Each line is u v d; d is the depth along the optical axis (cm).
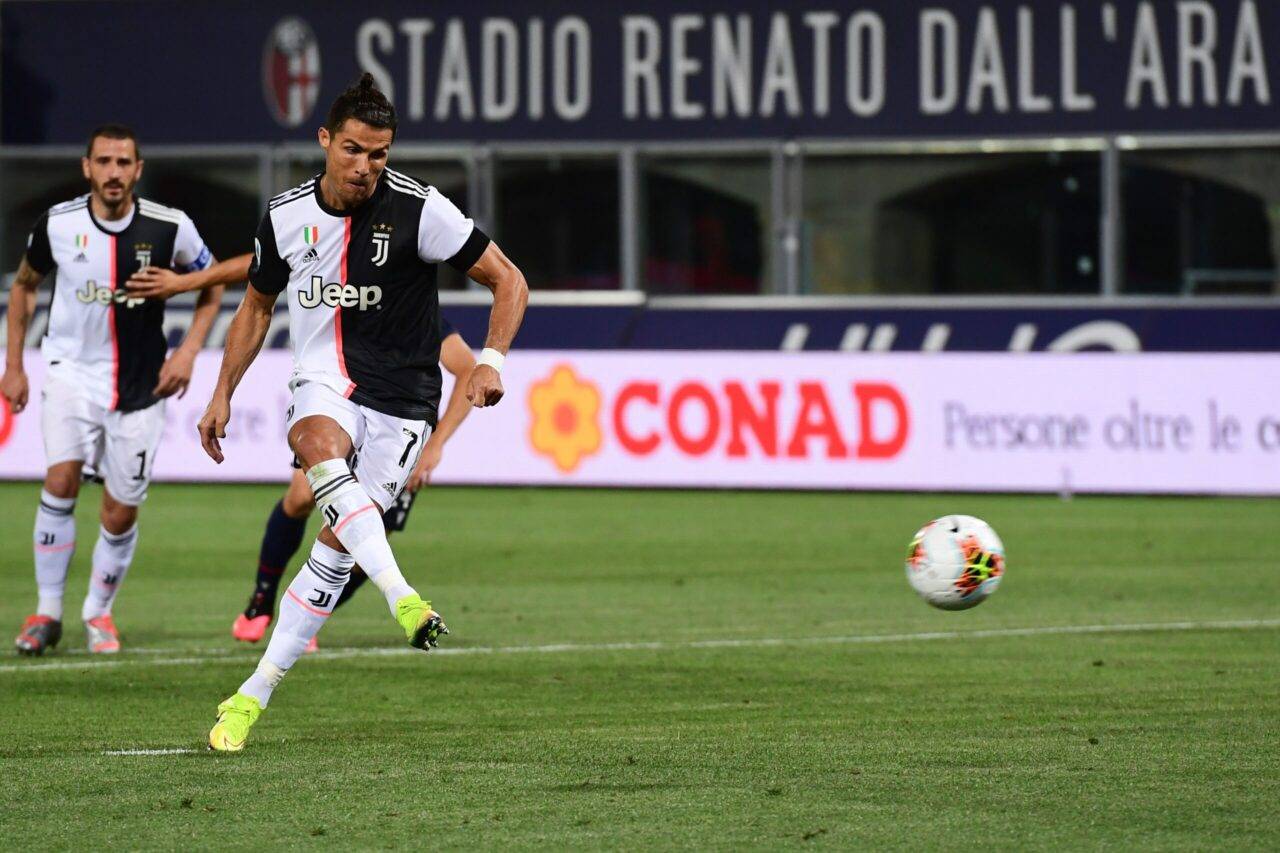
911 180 7688
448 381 6000
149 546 4675
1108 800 1955
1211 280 7475
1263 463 5606
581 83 8050
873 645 3128
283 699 2606
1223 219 7444
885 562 4375
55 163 8194
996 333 6538
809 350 6619
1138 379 5688
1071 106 7631
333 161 2108
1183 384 5659
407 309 2202
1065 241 7612
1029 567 4272
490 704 2564
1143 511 5475
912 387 5816
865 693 2650
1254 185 7400
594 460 6050
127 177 2986
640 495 5962
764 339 6706
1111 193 7412
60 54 8406
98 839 1802
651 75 7988
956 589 2566
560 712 2502
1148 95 7581
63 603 3453
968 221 7694
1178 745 2255
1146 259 7531
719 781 2053
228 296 7094
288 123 8262
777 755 2197
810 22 7838
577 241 7962
